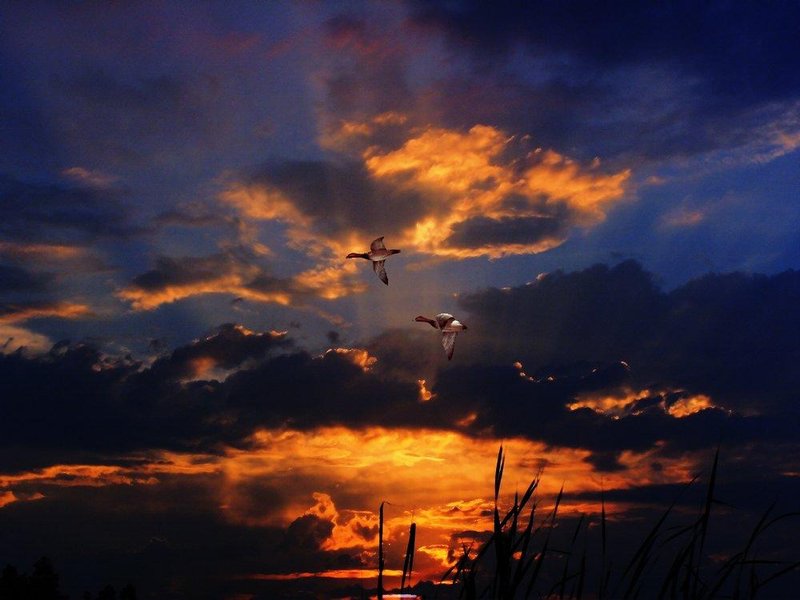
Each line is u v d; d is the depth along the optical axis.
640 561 6.77
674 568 6.71
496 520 6.67
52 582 47.81
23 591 46.38
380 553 6.59
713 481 6.98
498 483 6.83
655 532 6.89
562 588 6.60
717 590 6.63
